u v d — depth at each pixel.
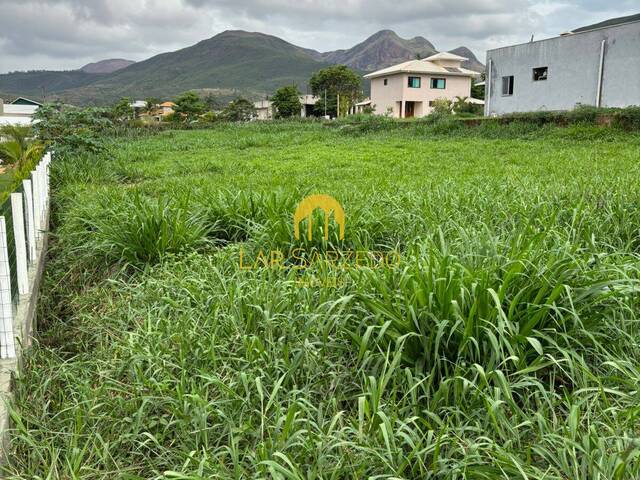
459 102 37.69
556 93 22.03
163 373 2.64
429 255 2.87
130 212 4.80
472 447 1.93
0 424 2.35
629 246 4.07
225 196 5.55
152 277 3.99
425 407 2.38
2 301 2.89
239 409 2.38
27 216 4.56
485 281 2.50
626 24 19.14
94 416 2.51
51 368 2.99
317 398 2.53
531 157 11.44
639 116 15.77
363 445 2.06
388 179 8.54
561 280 2.56
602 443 1.89
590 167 8.91
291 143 18.62
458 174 9.00
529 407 2.40
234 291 3.13
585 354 2.61
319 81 55.97
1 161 12.81
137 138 22.45
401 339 2.36
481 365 2.49
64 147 12.16
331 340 2.74
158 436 2.36
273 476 1.77
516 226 4.46
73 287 4.69
